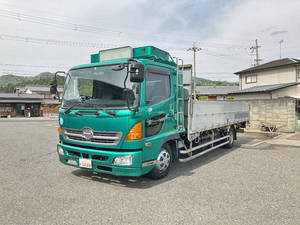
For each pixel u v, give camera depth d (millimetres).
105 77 4438
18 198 3918
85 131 4387
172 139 5102
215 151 8328
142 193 4156
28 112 37188
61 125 4859
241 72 28656
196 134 6023
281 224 3066
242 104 10008
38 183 4691
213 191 4270
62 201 3795
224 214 3348
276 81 25438
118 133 4031
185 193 4164
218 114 7434
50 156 7336
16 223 3068
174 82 5367
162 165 4918
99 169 4281
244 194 4125
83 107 4453
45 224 3045
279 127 13711
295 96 22906
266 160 6852
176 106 5371
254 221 3143
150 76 4523
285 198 3949
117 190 4305
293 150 8477
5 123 22641
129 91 3965
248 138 11562
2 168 5855
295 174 5379
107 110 4117
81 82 4715
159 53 5195
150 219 3193
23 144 9766
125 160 3992
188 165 6254
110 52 5328
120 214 3338
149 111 4359
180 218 3223
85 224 3049
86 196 4012
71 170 5664
